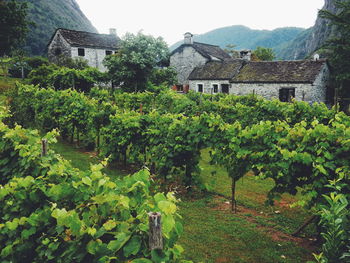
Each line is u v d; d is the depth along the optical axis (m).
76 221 2.58
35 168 4.51
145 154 9.09
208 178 9.02
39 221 2.98
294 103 11.96
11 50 40.69
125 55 27.83
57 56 43.16
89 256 2.56
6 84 27.83
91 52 44.00
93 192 3.07
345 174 4.55
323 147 4.92
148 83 28.97
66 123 12.49
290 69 30.00
